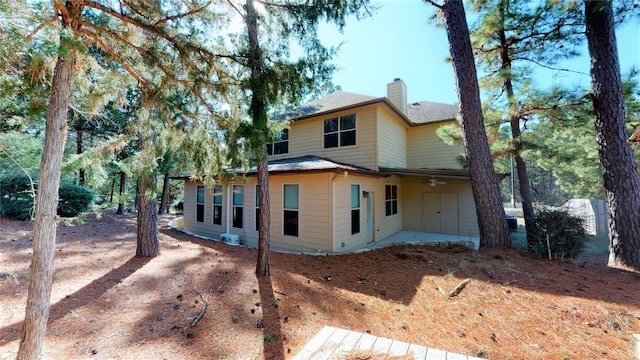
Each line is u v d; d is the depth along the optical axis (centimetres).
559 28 714
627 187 562
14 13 192
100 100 313
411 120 1329
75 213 1119
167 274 489
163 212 1819
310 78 385
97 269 502
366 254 687
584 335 316
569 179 1756
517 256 609
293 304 396
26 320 225
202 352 277
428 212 1165
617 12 561
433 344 306
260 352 283
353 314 376
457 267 556
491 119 796
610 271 524
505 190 3341
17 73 237
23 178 906
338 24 403
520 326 340
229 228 979
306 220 791
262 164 506
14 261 514
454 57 717
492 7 777
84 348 273
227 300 395
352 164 988
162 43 327
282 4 394
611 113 580
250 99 363
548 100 677
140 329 312
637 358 275
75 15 234
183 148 410
